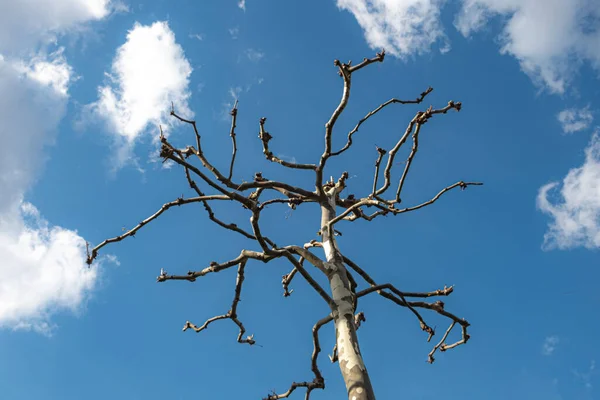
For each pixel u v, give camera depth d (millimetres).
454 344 7230
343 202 7805
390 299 6934
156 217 6684
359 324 6344
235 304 7578
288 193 7141
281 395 6664
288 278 8102
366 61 6004
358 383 5395
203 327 7664
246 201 6309
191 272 6898
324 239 7031
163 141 5875
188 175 6621
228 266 6848
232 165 6508
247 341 7750
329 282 6605
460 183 6902
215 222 6766
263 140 7109
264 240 6609
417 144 6492
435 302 6988
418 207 6820
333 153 6801
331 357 7133
